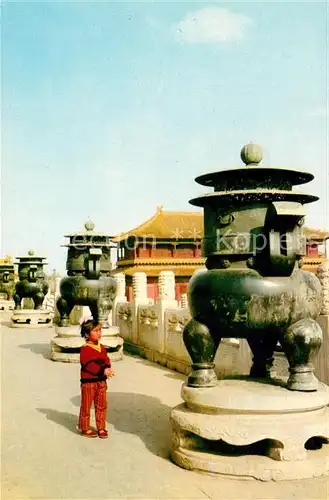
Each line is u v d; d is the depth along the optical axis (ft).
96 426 27.68
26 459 23.50
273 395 20.62
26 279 99.14
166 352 49.37
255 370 25.29
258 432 20.16
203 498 18.74
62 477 21.27
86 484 20.47
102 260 53.67
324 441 22.02
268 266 21.45
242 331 21.67
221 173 22.76
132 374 44.93
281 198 22.11
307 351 21.22
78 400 35.45
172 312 47.75
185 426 21.47
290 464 20.04
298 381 21.31
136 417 30.32
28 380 43.27
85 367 27.09
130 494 19.38
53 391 38.60
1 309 135.85
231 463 20.34
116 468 21.99
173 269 181.68
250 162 23.04
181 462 21.76
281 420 20.49
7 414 31.63
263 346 25.21
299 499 18.37
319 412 21.22
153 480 20.53
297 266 22.58
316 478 20.12
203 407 21.43
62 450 24.64
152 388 38.68
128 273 176.86
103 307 53.06
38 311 97.91
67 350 54.54
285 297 21.11
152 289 176.96
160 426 28.40
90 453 24.09
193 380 22.36
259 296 21.03
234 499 18.52
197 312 22.30
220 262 22.47
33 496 19.51
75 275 53.11
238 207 22.13
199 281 22.40
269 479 19.88
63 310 54.80
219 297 21.49
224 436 20.42
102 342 52.03
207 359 22.39
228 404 20.67
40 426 28.86
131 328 62.03
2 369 48.98
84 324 27.68
